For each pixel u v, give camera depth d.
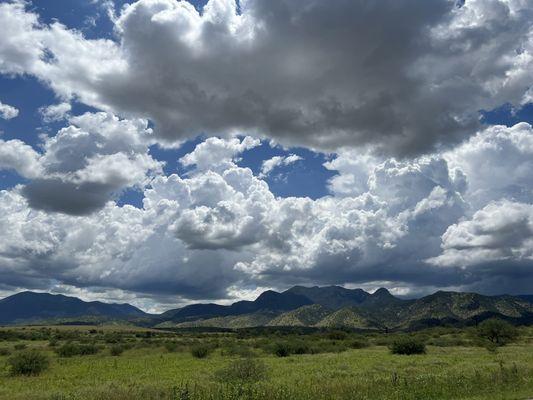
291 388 26.94
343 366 46.59
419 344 71.12
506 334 93.12
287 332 190.62
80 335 183.50
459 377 29.22
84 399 26.55
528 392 24.31
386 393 24.88
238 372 36.44
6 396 30.00
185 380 37.47
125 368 53.09
